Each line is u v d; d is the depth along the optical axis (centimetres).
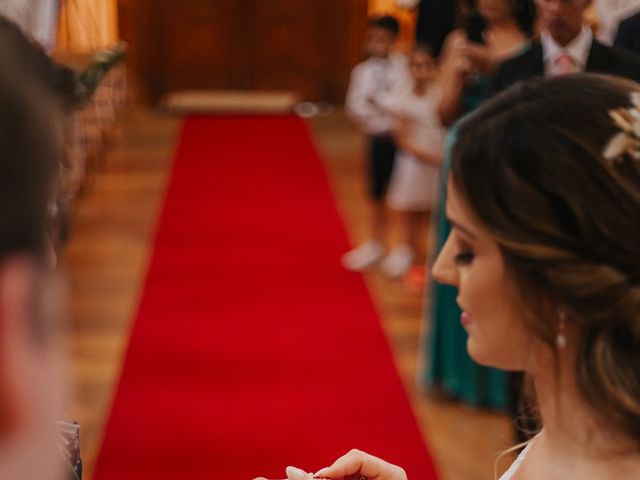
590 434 95
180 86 1265
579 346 91
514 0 364
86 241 668
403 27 1046
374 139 601
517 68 303
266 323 515
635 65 290
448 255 99
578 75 95
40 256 35
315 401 423
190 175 878
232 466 367
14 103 34
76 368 452
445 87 385
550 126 88
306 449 381
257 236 687
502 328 95
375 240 617
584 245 87
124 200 783
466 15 408
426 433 394
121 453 375
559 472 97
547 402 98
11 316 34
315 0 1257
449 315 414
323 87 1280
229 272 604
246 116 1202
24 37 68
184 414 408
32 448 34
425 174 565
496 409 412
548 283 88
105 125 813
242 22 1259
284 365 460
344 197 805
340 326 512
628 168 87
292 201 790
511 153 89
